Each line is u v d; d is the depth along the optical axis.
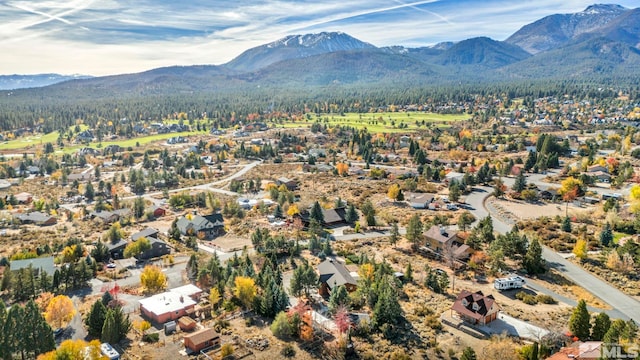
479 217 128.12
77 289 85.25
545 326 68.69
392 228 112.12
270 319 71.00
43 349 59.91
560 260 96.00
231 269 83.69
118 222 131.62
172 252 107.25
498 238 99.19
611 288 83.31
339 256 100.31
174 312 71.44
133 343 63.94
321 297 80.31
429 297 79.06
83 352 56.28
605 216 119.81
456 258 95.44
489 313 69.88
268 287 72.56
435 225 112.50
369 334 66.81
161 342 64.19
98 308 66.44
